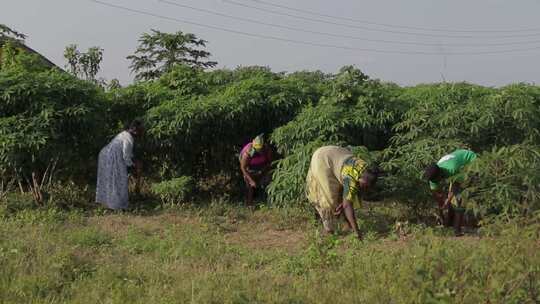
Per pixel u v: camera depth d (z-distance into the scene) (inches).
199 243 255.0
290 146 332.8
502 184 245.3
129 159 342.3
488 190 248.2
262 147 342.0
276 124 375.2
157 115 357.7
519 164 244.4
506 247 168.4
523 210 200.2
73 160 360.5
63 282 196.5
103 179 340.5
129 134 345.4
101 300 180.7
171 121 355.6
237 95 367.9
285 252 247.0
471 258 169.2
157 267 216.5
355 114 336.5
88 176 390.3
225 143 379.9
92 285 191.5
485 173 249.0
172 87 406.0
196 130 360.2
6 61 448.5
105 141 376.5
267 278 204.2
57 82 345.4
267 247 263.3
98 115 355.6
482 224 203.3
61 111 334.6
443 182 274.1
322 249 230.8
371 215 308.7
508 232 171.5
